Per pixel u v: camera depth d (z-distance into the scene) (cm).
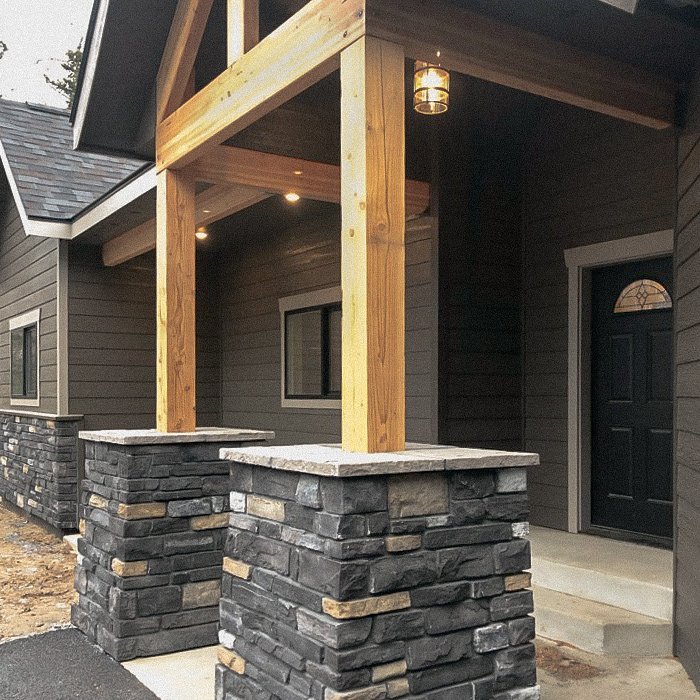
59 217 708
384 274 267
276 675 259
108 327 756
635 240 471
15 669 372
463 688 252
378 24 268
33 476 789
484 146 530
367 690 233
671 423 465
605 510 505
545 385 527
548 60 314
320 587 239
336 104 467
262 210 646
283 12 429
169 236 422
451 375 506
